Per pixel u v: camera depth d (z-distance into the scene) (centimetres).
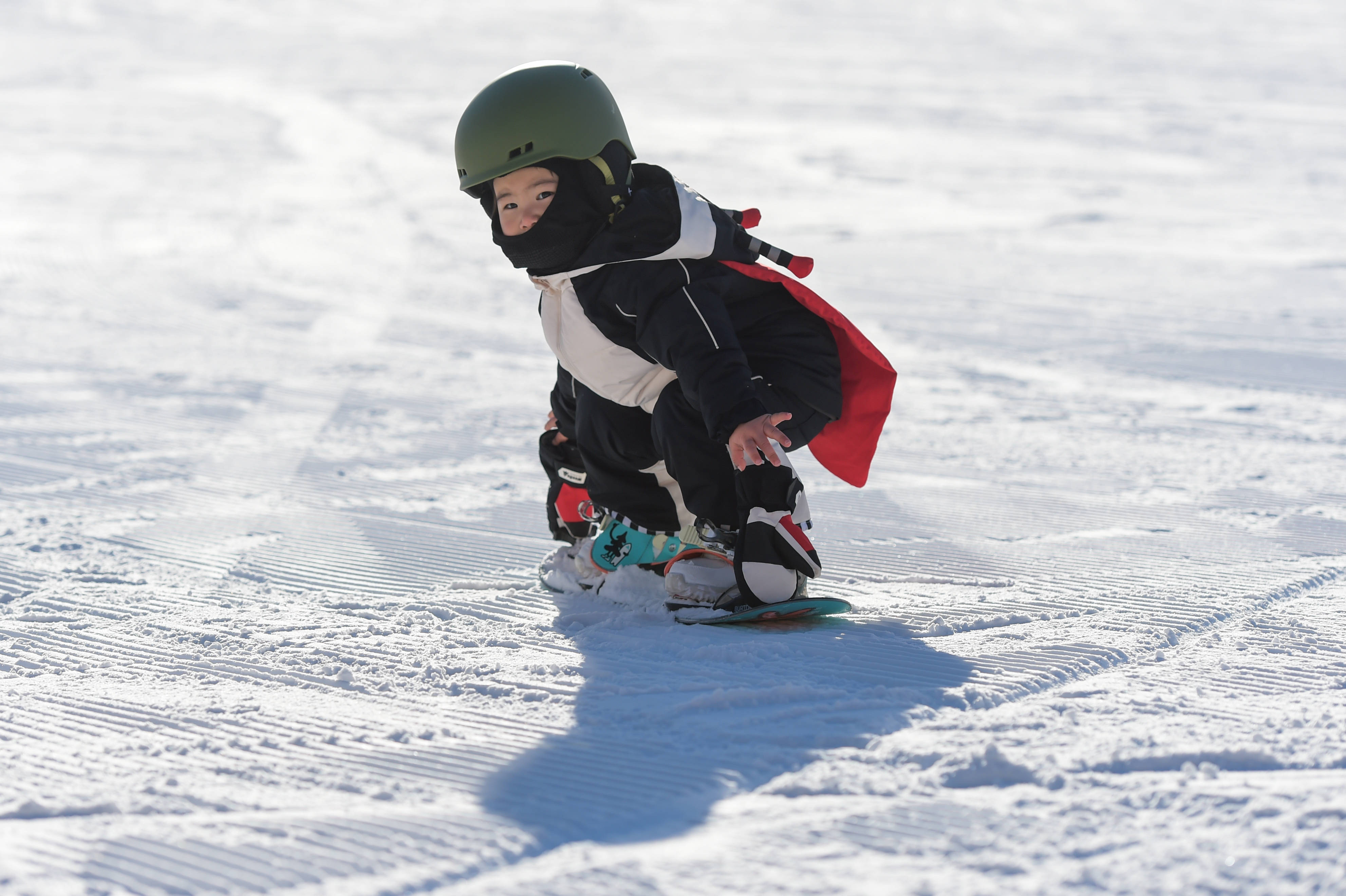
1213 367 2903
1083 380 2797
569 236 1123
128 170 7144
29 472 1936
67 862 668
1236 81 12031
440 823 712
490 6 19800
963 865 645
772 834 689
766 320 1174
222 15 18300
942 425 2336
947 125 9169
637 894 625
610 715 887
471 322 3625
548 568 1323
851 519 1623
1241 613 1160
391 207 6038
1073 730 828
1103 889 617
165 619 1173
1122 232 5244
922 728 841
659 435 1176
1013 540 1504
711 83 11812
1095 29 17275
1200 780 741
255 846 685
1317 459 2012
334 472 1950
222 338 3341
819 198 6312
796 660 1012
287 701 928
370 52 14600
